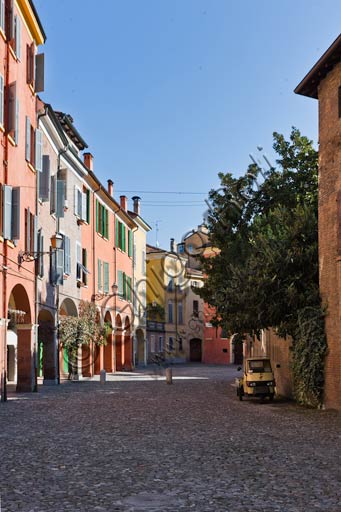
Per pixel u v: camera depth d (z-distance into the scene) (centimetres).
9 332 3406
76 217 3625
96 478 941
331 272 1988
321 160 2058
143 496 823
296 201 2712
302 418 1781
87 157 4341
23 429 1519
